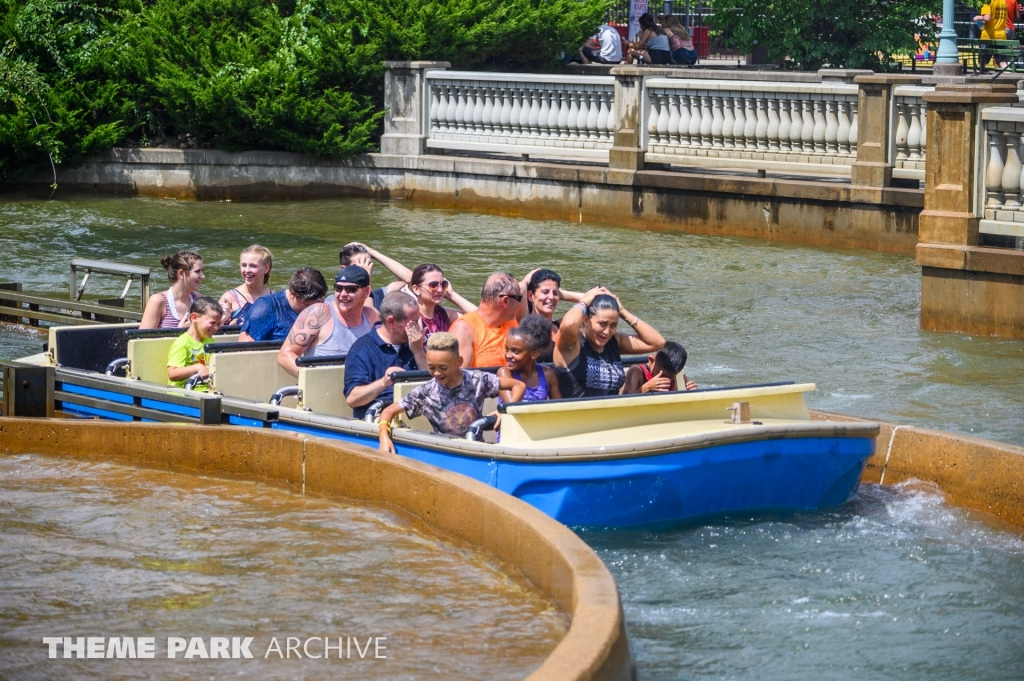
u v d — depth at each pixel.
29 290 16.44
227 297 11.35
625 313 9.44
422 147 26.02
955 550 7.87
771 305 15.60
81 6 27.83
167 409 9.44
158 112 27.66
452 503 7.61
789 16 32.19
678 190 22.08
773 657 6.34
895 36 32.12
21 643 6.11
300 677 5.77
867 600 7.07
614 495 7.95
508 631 6.31
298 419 8.91
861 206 19.94
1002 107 13.93
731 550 7.81
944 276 14.09
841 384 11.96
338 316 9.70
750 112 21.30
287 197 26.61
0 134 25.64
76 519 7.95
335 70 26.62
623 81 22.70
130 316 13.90
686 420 8.41
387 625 6.38
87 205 25.02
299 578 7.01
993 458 8.58
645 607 6.97
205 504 8.29
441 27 26.77
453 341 8.40
